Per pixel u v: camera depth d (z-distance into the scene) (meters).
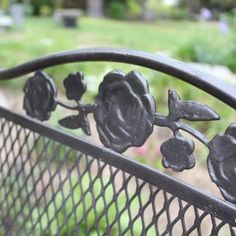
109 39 5.49
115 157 0.54
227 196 0.45
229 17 3.21
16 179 0.70
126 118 0.52
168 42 5.52
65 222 0.63
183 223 0.49
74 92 0.58
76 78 0.57
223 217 0.46
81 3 8.84
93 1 8.45
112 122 0.54
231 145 0.45
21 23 5.67
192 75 0.48
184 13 8.65
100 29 6.50
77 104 0.58
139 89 0.51
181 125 0.48
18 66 0.65
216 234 0.47
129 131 0.52
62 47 3.49
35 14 7.98
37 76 0.63
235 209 0.45
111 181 0.56
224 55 2.63
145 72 1.93
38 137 0.65
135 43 5.24
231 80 2.25
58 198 0.72
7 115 0.69
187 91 1.78
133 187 0.75
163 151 0.49
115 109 0.53
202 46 2.70
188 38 2.88
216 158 0.46
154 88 1.87
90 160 0.59
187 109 0.47
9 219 0.72
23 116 0.66
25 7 7.55
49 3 8.20
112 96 0.53
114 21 7.89
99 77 1.87
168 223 0.50
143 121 0.51
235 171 0.45
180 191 0.49
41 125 0.63
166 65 0.49
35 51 3.18
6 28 5.41
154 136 1.50
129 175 0.53
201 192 0.47
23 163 0.69
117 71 0.53
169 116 0.49
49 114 0.62
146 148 1.39
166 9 8.48
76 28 6.30
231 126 0.45
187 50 2.70
